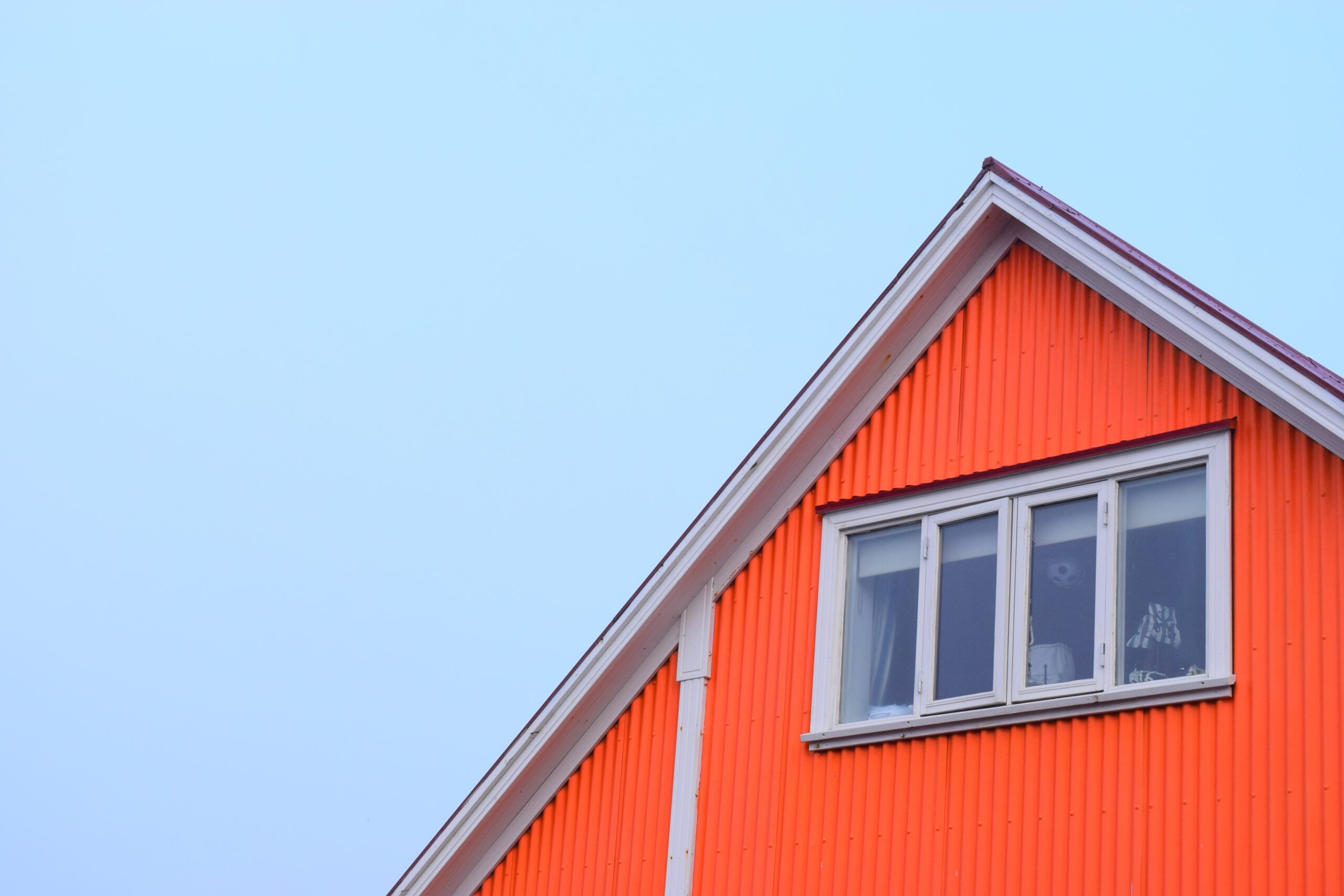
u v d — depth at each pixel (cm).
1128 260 1113
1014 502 1135
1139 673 1034
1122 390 1106
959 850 1069
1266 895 929
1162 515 1062
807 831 1155
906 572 1191
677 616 1310
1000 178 1199
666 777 1259
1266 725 962
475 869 1356
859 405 1259
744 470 1276
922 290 1224
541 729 1330
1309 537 984
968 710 1101
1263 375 1023
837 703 1182
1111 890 990
